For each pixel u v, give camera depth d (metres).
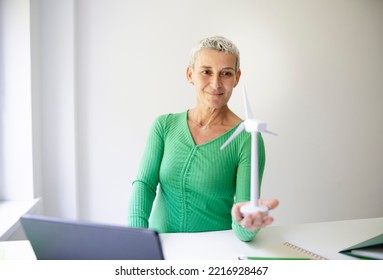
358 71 2.60
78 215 2.19
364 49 2.60
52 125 2.07
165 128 1.21
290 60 2.44
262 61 2.39
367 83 2.62
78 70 2.13
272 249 0.96
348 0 2.53
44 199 2.09
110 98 2.19
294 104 2.47
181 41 2.25
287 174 2.50
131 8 2.18
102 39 2.15
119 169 2.23
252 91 2.39
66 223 0.62
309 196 2.56
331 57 2.52
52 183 2.10
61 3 2.04
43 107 2.05
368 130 2.66
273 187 2.48
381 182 2.72
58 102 2.07
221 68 1.05
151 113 2.24
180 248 0.97
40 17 2.02
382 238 0.97
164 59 2.23
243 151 1.11
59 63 2.05
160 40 2.22
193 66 1.12
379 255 0.88
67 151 2.10
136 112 2.22
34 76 1.93
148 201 1.15
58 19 2.04
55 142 2.08
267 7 2.37
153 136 1.21
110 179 2.22
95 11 2.13
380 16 2.62
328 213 2.61
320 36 2.49
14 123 1.87
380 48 2.63
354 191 2.66
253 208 0.71
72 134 2.09
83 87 2.15
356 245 0.95
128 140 2.23
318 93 2.52
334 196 2.62
